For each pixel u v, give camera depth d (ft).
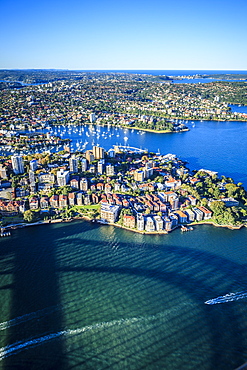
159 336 578.66
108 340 570.46
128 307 642.63
